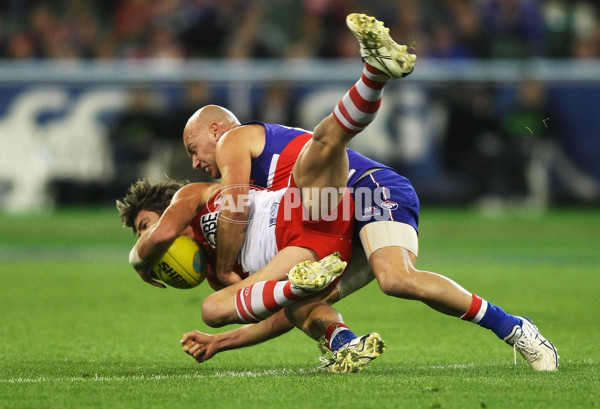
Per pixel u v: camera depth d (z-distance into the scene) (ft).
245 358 57.62
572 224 156.35
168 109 159.63
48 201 162.09
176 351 60.70
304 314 51.83
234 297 49.88
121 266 125.29
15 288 100.94
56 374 49.88
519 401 40.22
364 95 46.70
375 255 50.78
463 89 158.20
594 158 159.12
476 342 64.85
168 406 39.50
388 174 53.98
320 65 176.76
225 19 190.19
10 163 161.27
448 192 159.22
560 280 107.34
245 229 53.21
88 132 160.45
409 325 74.28
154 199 55.72
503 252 139.33
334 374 47.96
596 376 47.32
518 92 159.02
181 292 100.17
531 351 49.96
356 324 74.95
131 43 194.29
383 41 45.09
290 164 55.62
